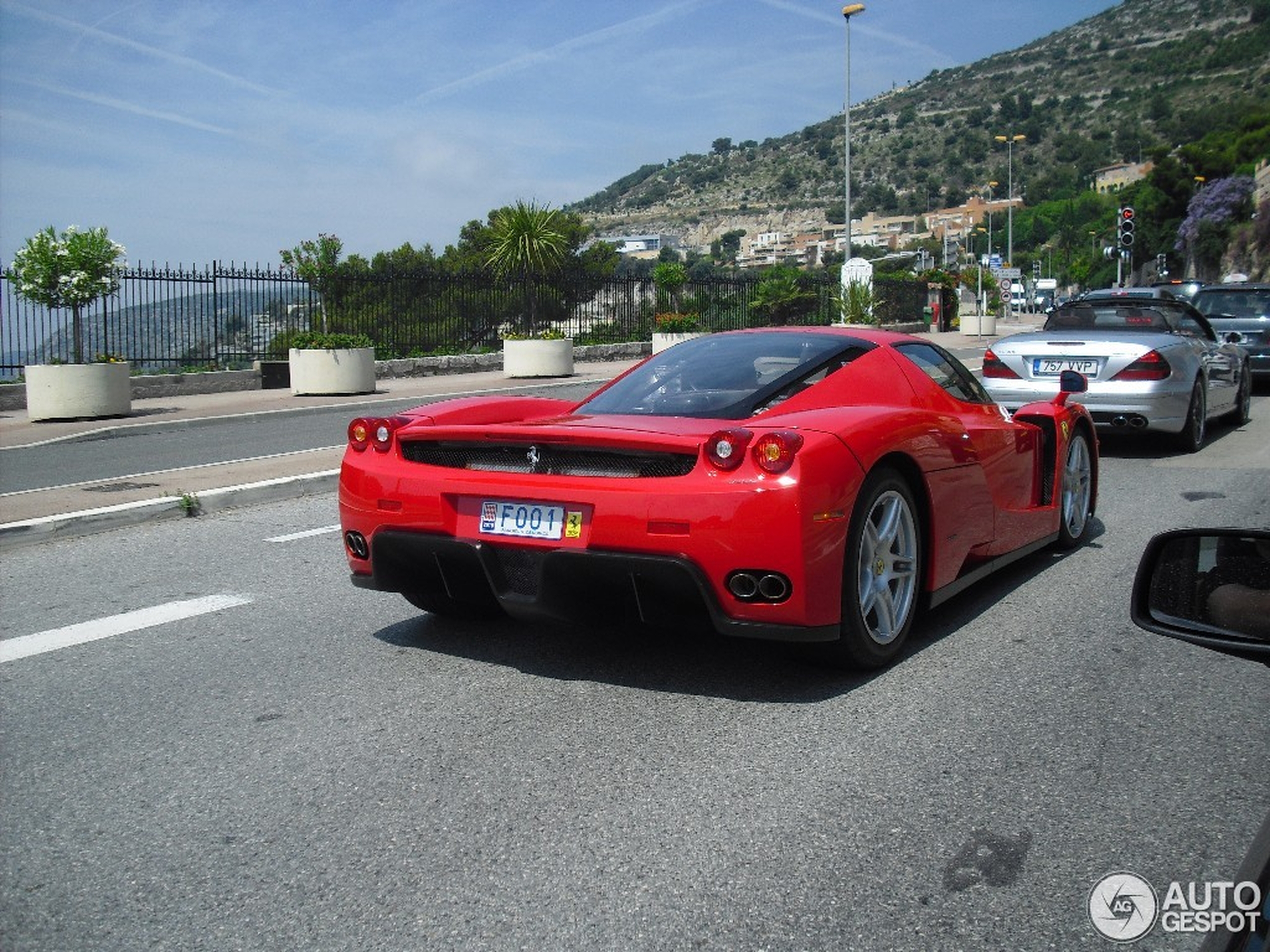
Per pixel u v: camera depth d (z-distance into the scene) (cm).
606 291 2780
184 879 269
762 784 313
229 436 1280
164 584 573
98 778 331
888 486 393
